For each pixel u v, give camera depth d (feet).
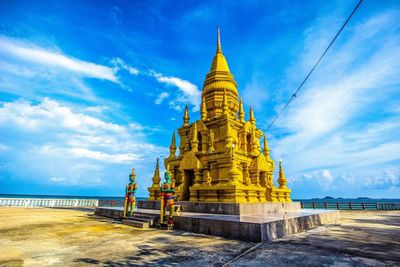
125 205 60.90
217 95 91.09
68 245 33.68
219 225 41.39
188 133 91.04
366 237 39.75
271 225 38.50
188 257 27.25
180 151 91.81
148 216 56.03
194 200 68.33
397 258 26.21
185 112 95.96
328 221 65.26
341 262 24.79
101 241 36.50
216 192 64.18
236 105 94.84
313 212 64.44
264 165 82.58
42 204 115.75
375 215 92.07
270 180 87.86
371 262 24.76
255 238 35.86
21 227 50.75
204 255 28.07
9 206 107.86
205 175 74.43
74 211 91.40
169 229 48.49
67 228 49.65
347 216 86.99
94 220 63.87
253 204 58.85
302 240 36.99
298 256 27.27
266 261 25.39
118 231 46.34
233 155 66.74
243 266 23.71
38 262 25.31
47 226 52.19
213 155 73.46
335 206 131.34
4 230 46.85
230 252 29.45
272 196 81.25
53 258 26.89
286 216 50.03
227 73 94.99
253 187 66.59
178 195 75.72
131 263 25.00
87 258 26.89
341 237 39.83
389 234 43.01
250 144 88.17
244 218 45.03
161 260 26.02
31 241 36.45
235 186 59.93
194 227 45.78
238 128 85.81
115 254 28.66
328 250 30.07
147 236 40.88
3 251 30.14
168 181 51.55
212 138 77.66
